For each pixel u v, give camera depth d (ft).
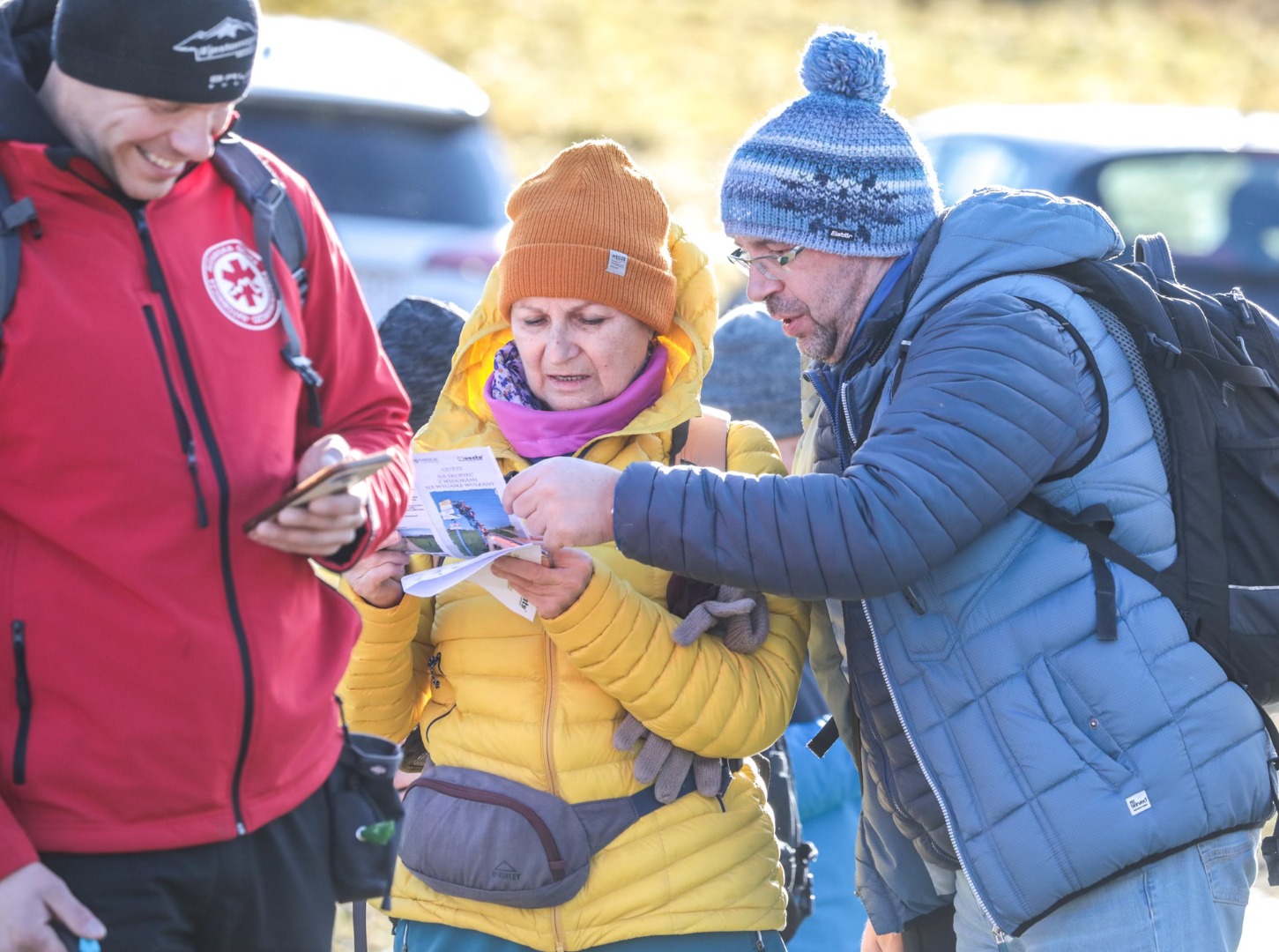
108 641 15.44
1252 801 19.63
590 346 21.36
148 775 15.67
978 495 18.72
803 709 29.04
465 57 160.04
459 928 20.75
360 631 18.13
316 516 15.89
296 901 17.19
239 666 15.94
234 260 16.42
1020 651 19.52
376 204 57.21
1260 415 20.04
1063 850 19.10
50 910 15.02
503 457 21.81
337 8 167.84
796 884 24.66
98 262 15.29
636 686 19.95
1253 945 32.78
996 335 19.29
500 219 59.31
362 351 18.38
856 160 20.74
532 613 20.03
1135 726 19.20
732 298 55.98
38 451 15.11
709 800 20.93
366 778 18.02
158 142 15.16
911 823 21.49
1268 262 52.85
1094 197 53.78
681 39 178.09
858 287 21.29
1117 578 19.52
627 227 21.30
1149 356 19.97
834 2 198.70
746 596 21.07
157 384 15.47
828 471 21.58
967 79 171.53
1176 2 214.90
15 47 15.80
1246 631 19.67
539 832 19.80
